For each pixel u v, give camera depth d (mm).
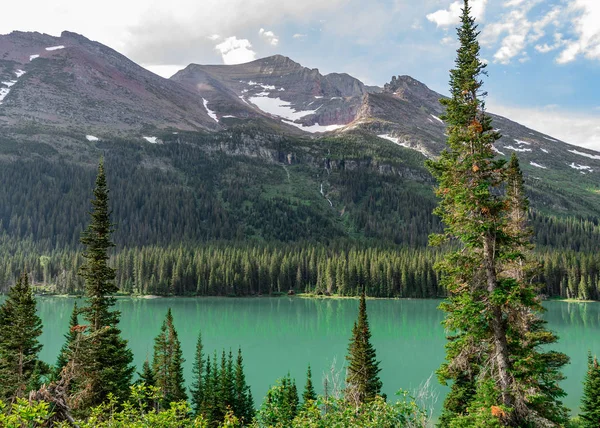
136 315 121000
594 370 33688
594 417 32625
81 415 27109
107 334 32844
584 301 151625
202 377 47031
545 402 18344
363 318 37594
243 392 41938
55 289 174125
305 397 35031
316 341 86312
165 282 171875
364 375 35812
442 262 20641
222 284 174500
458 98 20312
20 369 36031
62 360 44188
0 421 10555
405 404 16484
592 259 161500
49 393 14062
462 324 19453
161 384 41250
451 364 19922
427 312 127750
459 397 27031
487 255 19094
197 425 14336
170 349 42688
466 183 19609
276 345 82312
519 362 17688
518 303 18078
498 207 18891
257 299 166125
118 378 33031
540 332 24422
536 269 23781
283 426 17359
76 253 192250
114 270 33781
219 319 115625
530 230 26641
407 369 62656
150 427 13812
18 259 191375
